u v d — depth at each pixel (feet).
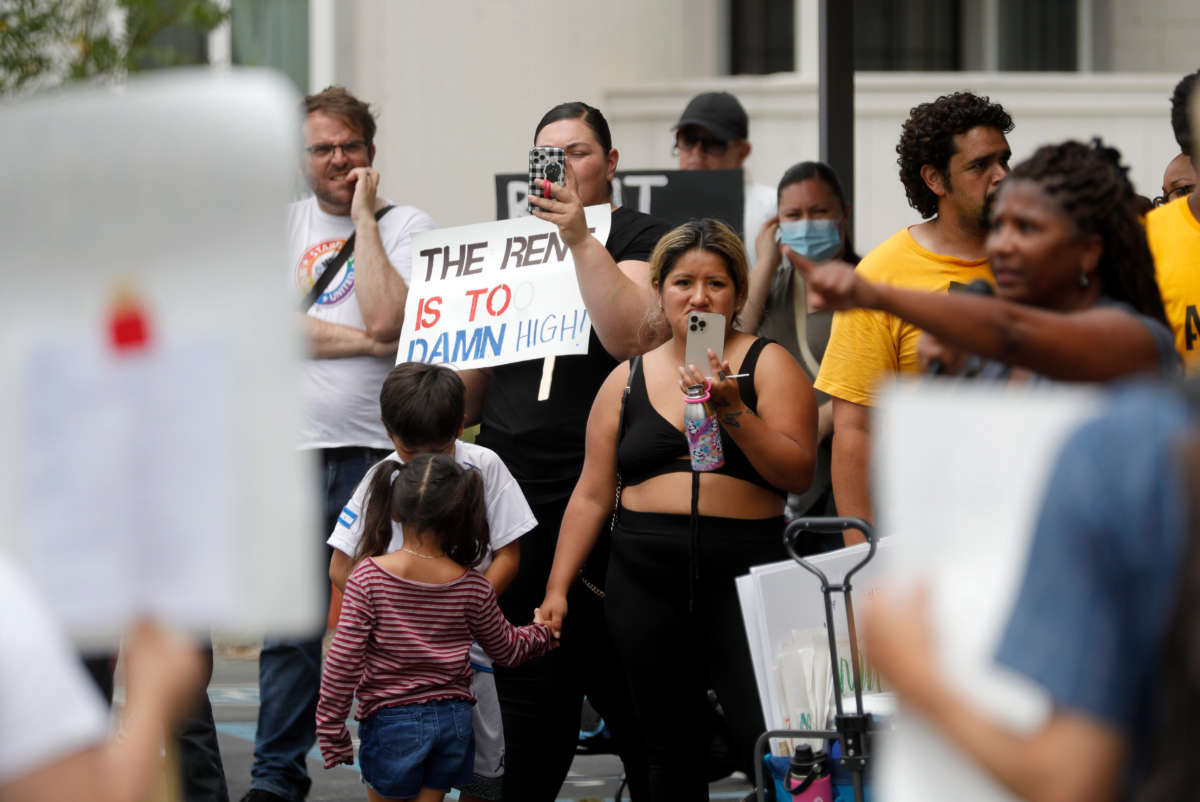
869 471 26.94
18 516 9.22
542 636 28.07
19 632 10.32
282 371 9.06
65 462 9.22
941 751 10.73
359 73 62.03
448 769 27.63
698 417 25.09
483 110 62.03
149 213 9.01
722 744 32.37
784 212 33.96
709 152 43.93
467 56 61.98
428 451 29.04
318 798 35.35
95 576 9.20
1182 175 32.30
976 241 26.86
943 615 10.69
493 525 29.35
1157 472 9.81
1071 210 15.61
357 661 27.40
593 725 35.12
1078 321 15.12
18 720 10.28
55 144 8.97
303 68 62.49
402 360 32.12
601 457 27.71
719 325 25.62
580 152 31.63
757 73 64.28
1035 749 9.94
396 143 61.98
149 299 9.09
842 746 19.15
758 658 20.95
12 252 9.11
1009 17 67.00
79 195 9.02
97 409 9.16
